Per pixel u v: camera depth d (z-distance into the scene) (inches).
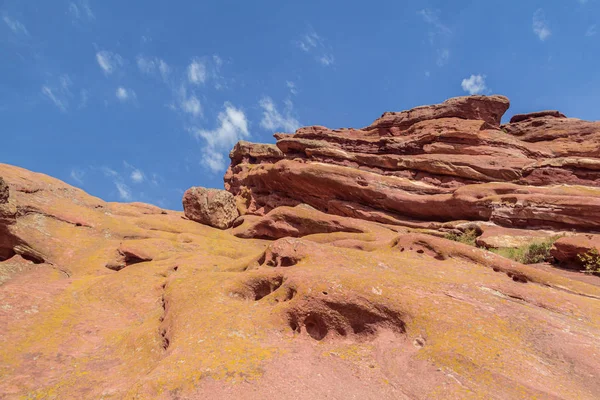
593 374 252.4
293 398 249.8
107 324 492.4
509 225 792.9
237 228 1154.0
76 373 359.9
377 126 1398.9
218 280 460.4
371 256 477.1
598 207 695.7
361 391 257.4
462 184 1010.7
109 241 900.0
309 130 1480.1
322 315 349.4
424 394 245.8
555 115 1230.3
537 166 940.0
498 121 1226.6
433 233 876.0
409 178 1105.4
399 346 304.8
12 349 397.4
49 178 1120.2
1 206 775.7
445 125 1166.3
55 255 808.9
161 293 593.9
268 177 1301.7
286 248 504.4
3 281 708.0
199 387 262.1
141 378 278.2
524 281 450.9
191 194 1229.7
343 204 1096.2
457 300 344.5
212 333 338.0
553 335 295.4
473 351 272.4
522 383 239.8
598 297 409.4
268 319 360.5
